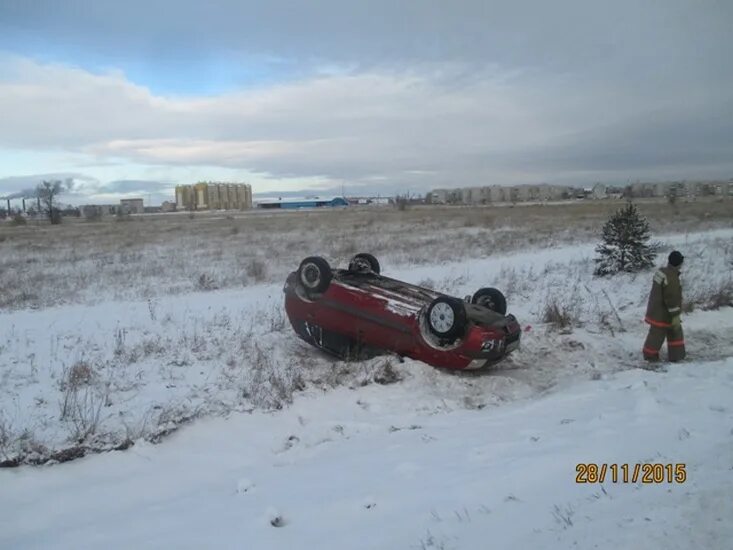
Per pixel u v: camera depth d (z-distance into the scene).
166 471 5.35
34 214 101.88
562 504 3.97
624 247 17.11
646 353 9.25
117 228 52.44
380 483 4.75
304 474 5.14
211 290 16.33
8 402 6.95
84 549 3.93
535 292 14.71
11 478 5.10
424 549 3.58
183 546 3.89
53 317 12.80
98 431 6.02
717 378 7.64
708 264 17.97
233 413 6.62
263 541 3.90
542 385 8.25
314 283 9.16
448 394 7.64
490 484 4.48
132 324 11.73
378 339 8.65
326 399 7.22
